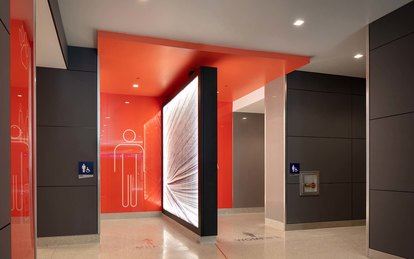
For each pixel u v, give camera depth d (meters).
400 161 4.66
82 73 6.27
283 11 4.75
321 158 8.01
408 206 4.52
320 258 5.27
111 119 9.58
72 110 6.20
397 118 4.73
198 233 6.26
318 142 8.02
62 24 5.11
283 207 7.67
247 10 4.72
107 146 9.48
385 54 4.94
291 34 5.60
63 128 6.14
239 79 7.93
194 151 6.62
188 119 7.13
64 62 5.83
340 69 7.80
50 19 4.05
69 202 6.09
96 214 6.21
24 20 2.45
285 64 6.81
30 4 2.69
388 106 4.88
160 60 6.52
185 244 6.13
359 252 5.62
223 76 7.66
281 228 7.71
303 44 6.08
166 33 5.50
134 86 8.73
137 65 6.85
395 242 4.70
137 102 9.88
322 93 8.15
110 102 9.61
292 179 7.71
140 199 9.66
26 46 2.53
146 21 5.04
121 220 9.08
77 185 6.14
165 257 5.29
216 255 5.41
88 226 6.16
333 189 8.05
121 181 9.52
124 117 9.71
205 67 6.33
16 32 2.19
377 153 5.05
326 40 5.88
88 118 6.26
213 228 6.21
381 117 5.00
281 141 7.87
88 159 6.22
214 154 6.28
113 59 6.45
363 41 5.94
